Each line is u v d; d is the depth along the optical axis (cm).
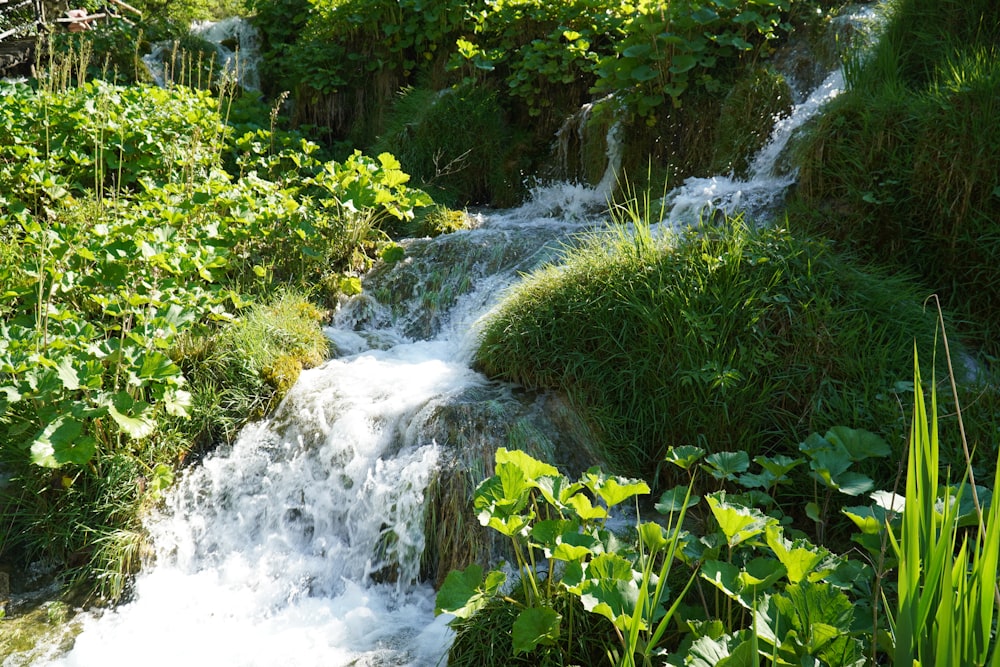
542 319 433
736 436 375
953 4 535
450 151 813
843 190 493
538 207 761
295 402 445
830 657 198
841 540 329
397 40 934
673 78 673
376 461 397
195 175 682
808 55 684
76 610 361
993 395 356
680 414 383
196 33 1247
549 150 812
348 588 371
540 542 281
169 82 829
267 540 401
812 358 380
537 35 848
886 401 353
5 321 450
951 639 154
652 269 418
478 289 566
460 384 436
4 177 592
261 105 1049
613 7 797
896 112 474
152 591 372
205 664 326
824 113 522
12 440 398
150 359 394
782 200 534
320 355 500
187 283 481
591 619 282
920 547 178
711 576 237
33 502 394
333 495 404
